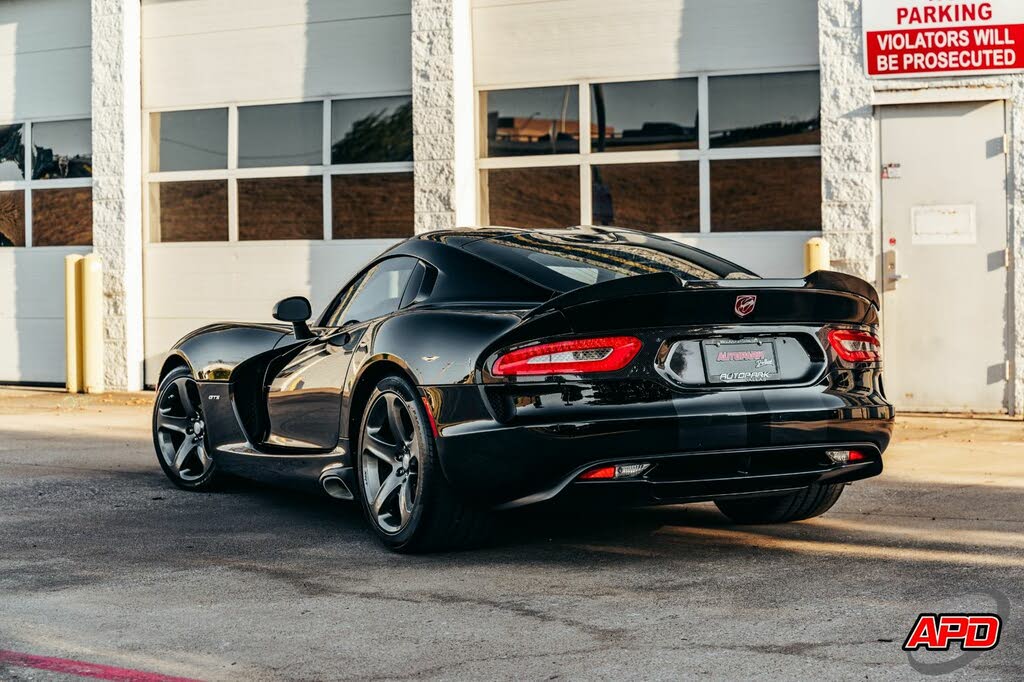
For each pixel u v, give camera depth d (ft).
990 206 29.86
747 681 9.81
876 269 30.58
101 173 38.75
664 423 13.50
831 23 30.48
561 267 15.17
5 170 41.52
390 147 35.55
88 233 40.29
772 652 10.62
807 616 11.84
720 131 32.12
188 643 11.17
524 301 14.60
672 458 13.58
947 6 29.73
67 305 38.68
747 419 13.78
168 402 20.61
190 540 16.03
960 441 25.48
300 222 36.83
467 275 15.40
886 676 9.89
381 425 15.44
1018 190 29.63
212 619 12.01
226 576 13.88
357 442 15.94
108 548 15.51
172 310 38.65
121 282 38.55
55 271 40.75
